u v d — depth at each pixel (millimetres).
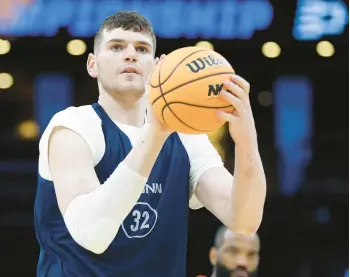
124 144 7598
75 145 7242
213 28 22203
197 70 6414
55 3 21922
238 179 6973
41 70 27969
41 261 7809
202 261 23312
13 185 25531
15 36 23484
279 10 24188
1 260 23734
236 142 6750
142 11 21953
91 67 8164
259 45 24984
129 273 7523
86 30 21906
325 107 31484
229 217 7430
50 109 29844
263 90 31266
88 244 6688
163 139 6668
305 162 28938
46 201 7562
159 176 7730
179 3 22156
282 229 24750
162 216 7695
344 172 28156
